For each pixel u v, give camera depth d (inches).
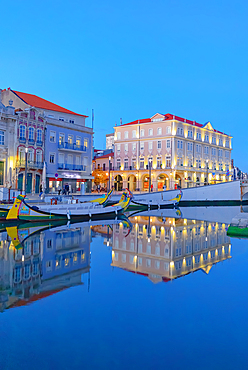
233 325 306.3
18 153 1763.0
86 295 381.7
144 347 267.1
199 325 305.6
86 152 2289.6
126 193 1486.2
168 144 2861.7
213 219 1302.9
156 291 397.7
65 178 2116.1
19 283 423.8
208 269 500.7
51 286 412.5
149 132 2992.1
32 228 964.0
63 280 438.0
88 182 2304.4
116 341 275.4
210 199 2518.5
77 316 323.6
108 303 356.2
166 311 337.7
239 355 256.8
